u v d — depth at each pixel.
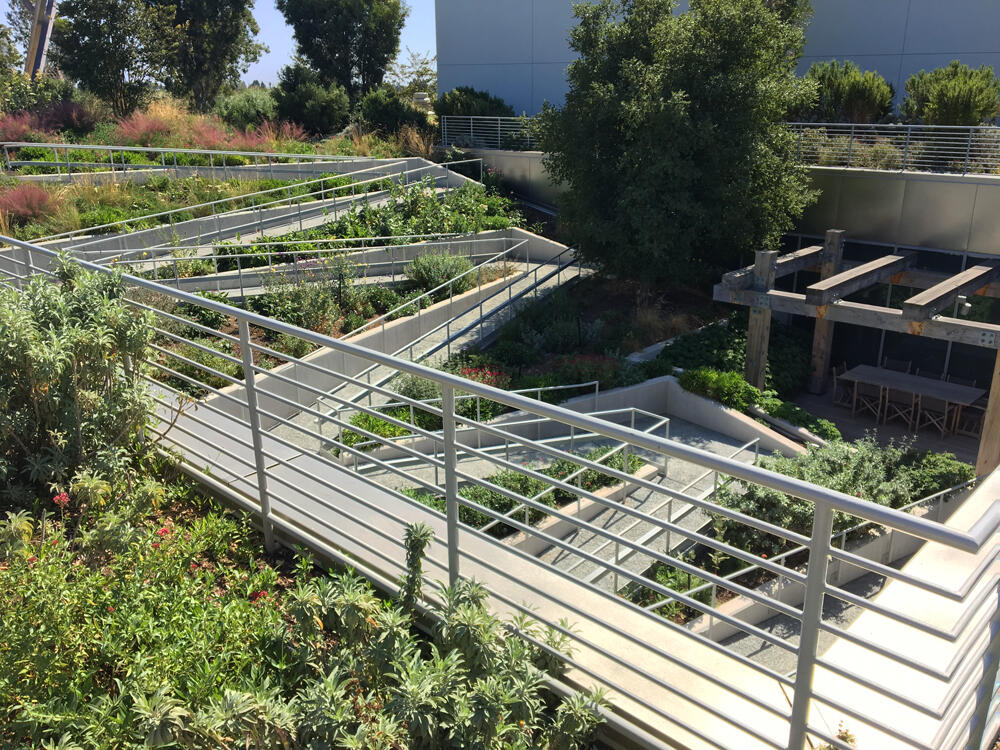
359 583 3.16
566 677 2.83
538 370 15.82
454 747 2.35
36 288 4.26
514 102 32.59
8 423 3.94
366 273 18.62
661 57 17.23
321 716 2.19
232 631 2.80
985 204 17.50
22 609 2.65
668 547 9.73
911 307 13.65
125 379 4.46
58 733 2.34
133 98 31.58
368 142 28.86
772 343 19.62
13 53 39.62
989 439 13.42
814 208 20.36
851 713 2.01
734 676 2.91
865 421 17.95
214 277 16.17
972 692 2.11
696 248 19.38
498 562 3.67
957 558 3.49
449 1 33.12
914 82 21.39
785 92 17.34
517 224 24.17
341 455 10.79
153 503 3.68
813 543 1.97
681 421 15.66
